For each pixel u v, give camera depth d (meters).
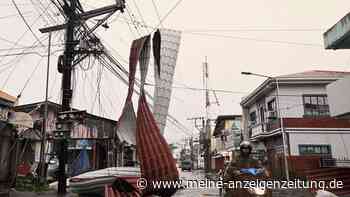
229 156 37.34
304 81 25.81
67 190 13.41
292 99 26.16
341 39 11.36
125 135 4.44
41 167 15.97
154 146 3.88
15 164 12.57
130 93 4.34
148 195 3.83
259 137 29.02
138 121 4.02
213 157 51.22
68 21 12.68
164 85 4.05
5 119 11.70
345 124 24.41
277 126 25.50
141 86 4.21
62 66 12.85
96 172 10.80
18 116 11.76
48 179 18.09
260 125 29.30
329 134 24.31
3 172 11.76
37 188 14.39
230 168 5.65
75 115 11.98
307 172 19.86
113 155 18.42
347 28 10.77
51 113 20.00
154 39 4.32
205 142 48.41
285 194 15.41
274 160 25.50
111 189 4.79
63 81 12.49
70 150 23.06
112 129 24.94
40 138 16.97
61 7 12.27
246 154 5.64
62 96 12.42
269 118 26.59
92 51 12.88
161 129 3.96
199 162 73.50
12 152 12.42
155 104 4.02
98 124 23.77
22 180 14.96
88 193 10.97
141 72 4.32
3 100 11.74
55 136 11.96
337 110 13.97
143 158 3.87
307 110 25.88
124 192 4.66
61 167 12.27
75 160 21.80
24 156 16.45
